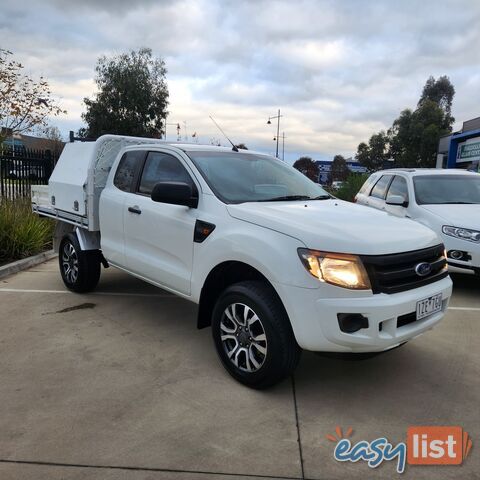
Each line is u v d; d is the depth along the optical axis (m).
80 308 5.62
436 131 42.19
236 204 4.02
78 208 5.75
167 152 4.84
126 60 39.78
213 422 3.22
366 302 3.21
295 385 3.79
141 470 2.71
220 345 3.89
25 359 4.18
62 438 2.99
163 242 4.52
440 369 4.13
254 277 3.83
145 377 3.87
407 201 7.53
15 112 12.76
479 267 6.21
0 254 8.05
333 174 60.03
